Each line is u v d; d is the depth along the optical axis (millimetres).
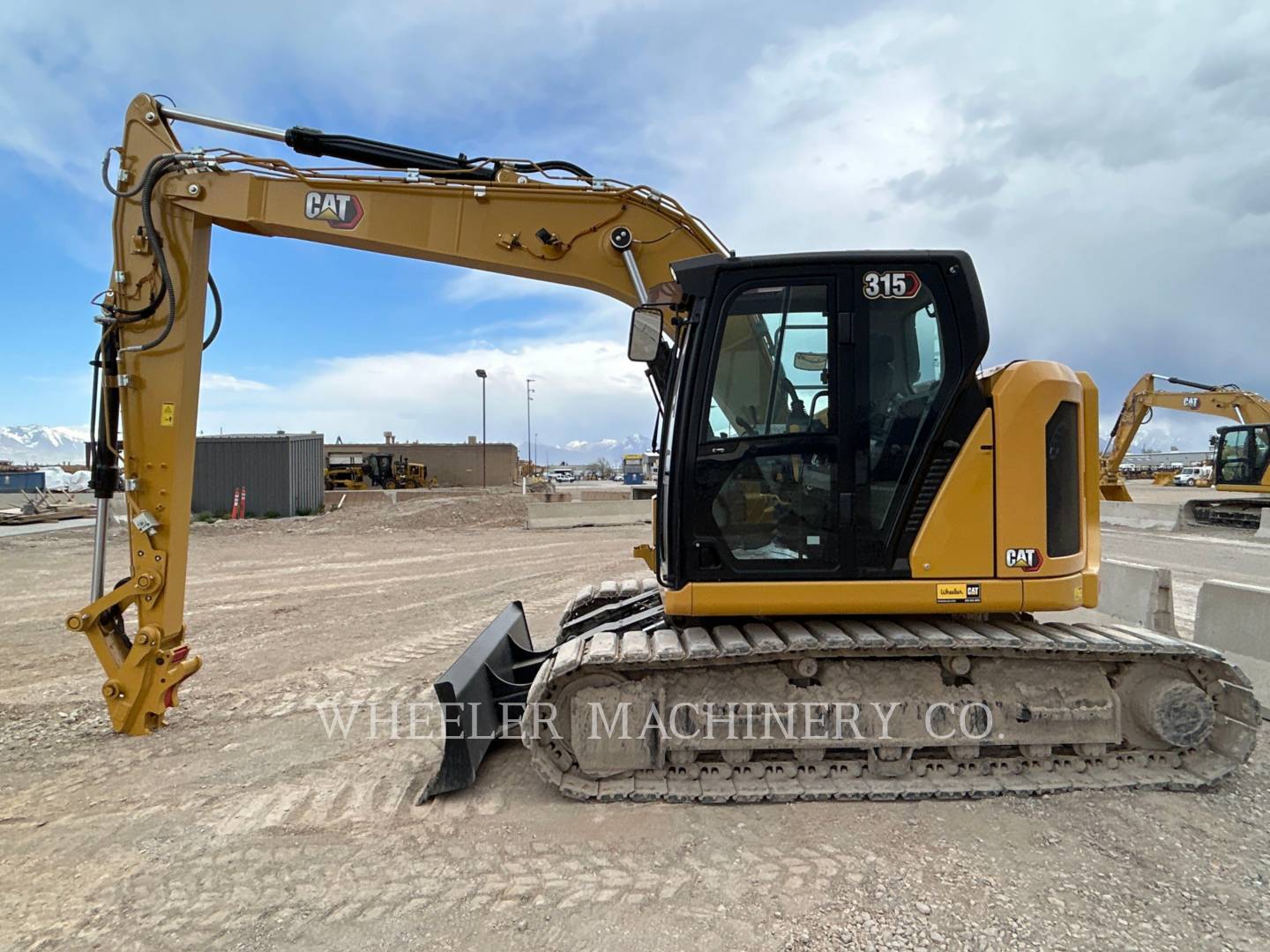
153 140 4609
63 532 15859
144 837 3258
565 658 3594
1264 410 18703
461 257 4625
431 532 17547
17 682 5613
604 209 4559
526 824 3334
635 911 2668
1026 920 2570
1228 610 4910
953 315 3521
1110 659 3678
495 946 2482
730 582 3545
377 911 2693
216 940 2539
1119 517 18672
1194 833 3172
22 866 3023
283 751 4238
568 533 17047
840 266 3557
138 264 4602
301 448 23188
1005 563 3527
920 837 3160
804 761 3691
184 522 4680
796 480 3574
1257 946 2424
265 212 4602
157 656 4512
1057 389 3578
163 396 4590
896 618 3900
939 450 3555
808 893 2758
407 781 3822
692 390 3592
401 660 6156
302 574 11086
